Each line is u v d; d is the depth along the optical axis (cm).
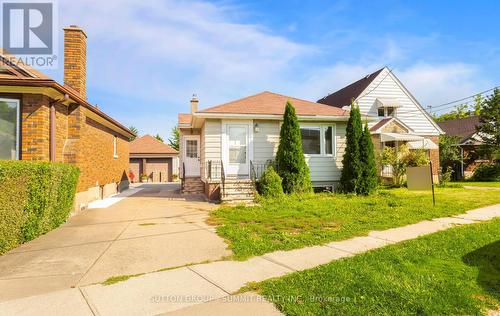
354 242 604
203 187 1606
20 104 877
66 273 449
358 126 1374
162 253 545
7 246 557
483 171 2466
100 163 1416
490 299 347
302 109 1470
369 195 1323
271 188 1220
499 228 691
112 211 1035
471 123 3075
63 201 809
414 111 2303
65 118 1055
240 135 1372
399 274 421
